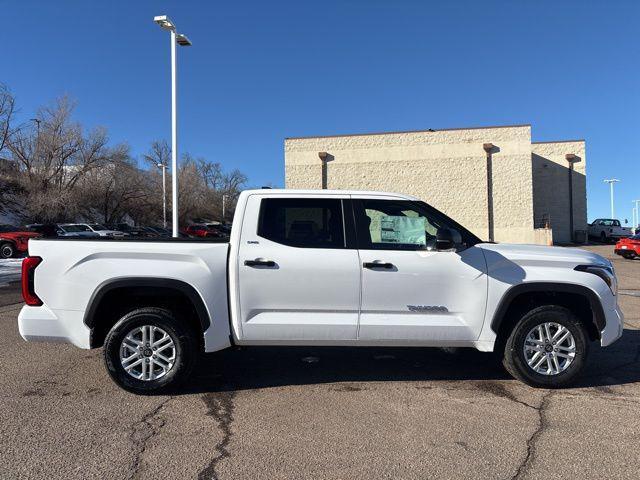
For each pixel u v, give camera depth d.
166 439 3.85
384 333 4.86
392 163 32.16
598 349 6.61
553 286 4.91
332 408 4.50
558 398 4.75
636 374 5.51
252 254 4.80
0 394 4.84
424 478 3.29
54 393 4.87
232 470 3.39
